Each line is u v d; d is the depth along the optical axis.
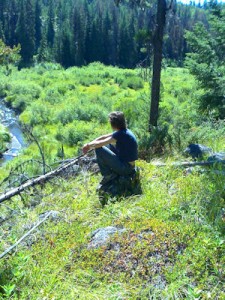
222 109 14.05
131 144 4.89
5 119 31.16
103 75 52.72
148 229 3.69
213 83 14.42
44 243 3.76
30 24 82.19
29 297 2.99
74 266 3.34
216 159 5.56
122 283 3.10
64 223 4.15
